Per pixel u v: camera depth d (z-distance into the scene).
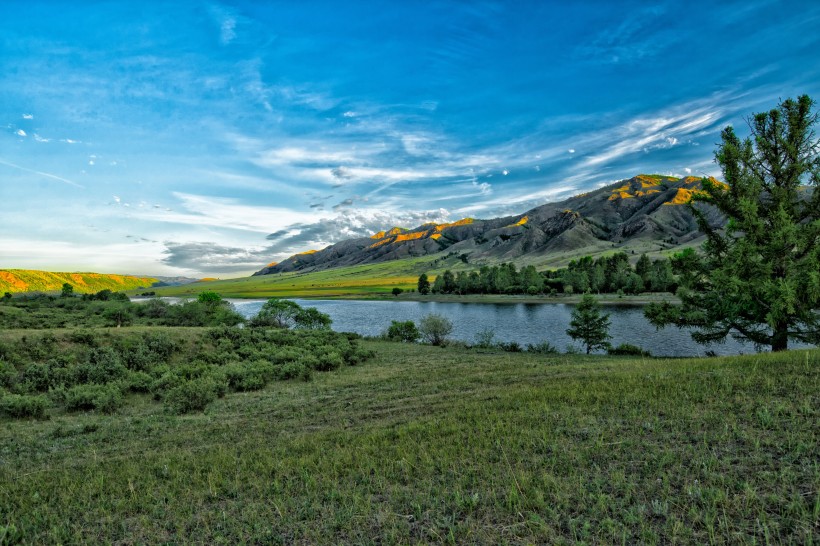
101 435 13.64
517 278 153.25
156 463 10.04
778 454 6.45
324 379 23.20
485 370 22.27
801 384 9.62
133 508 7.36
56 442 13.01
